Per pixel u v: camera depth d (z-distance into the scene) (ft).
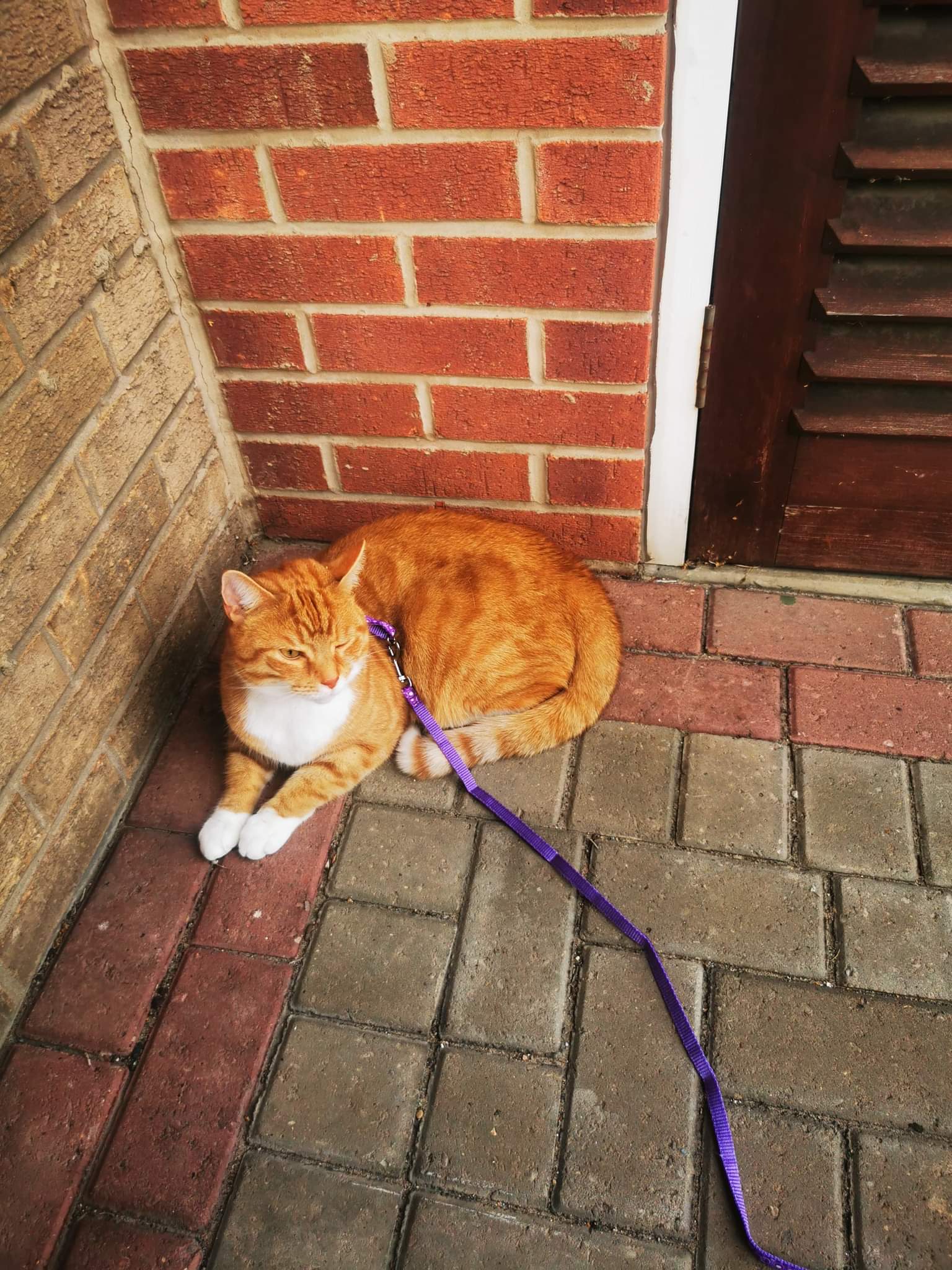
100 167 5.55
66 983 5.42
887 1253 4.34
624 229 5.64
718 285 5.86
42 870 5.44
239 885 5.81
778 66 4.98
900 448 6.43
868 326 5.90
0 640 4.93
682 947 5.40
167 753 6.56
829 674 6.69
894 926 5.40
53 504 5.29
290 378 6.81
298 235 6.05
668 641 7.01
